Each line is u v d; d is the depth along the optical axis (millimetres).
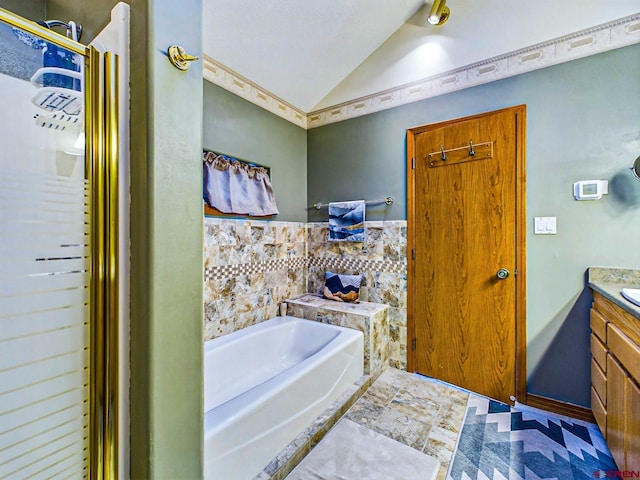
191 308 860
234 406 1321
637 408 1141
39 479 709
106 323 788
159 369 771
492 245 2100
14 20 711
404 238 2506
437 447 1601
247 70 2334
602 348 1568
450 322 2271
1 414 659
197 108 872
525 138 1990
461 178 2221
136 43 762
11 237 671
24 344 688
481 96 2154
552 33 1914
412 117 2461
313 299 2803
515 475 1423
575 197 1848
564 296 1888
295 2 1900
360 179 2748
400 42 2479
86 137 775
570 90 1866
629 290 1462
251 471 1326
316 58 2436
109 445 791
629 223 1728
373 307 2512
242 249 2389
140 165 760
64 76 766
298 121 2992
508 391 2039
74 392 771
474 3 2170
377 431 1729
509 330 2043
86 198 781
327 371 1861
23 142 707
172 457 808
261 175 2539
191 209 858
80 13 1008
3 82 698
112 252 785
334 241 2885
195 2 871
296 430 1598
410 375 2418
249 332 2287
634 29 1706
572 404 1869
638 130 1702
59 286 739
